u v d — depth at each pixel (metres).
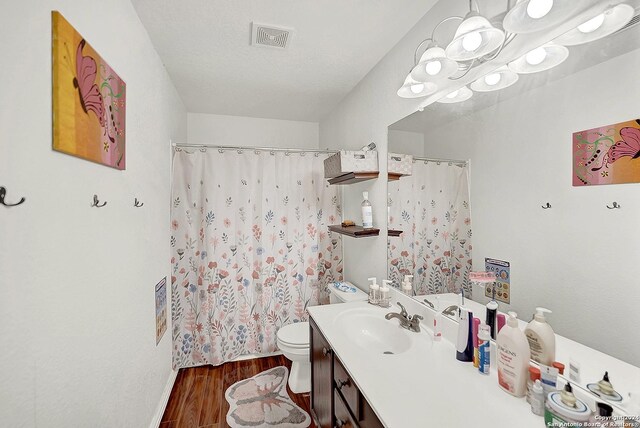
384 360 1.20
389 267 1.93
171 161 2.35
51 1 0.82
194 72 2.25
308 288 2.73
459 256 1.35
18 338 0.71
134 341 1.45
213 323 2.46
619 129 0.77
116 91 1.22
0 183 0.65
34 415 0.76
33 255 0.75
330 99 2.83
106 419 1.14
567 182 0.90
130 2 1.45
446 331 1.38
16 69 0.70
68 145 0.88
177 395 2.11
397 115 1.86
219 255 2.47
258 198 2.59
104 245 1.14
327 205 2.78
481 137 1.22
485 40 1.05
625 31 0.75
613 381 0.79
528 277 1.03
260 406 1.99
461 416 0.86
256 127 3.38
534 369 0.91
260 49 1.94
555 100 0.93
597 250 0.83
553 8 0.84
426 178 1.57
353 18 1.64
